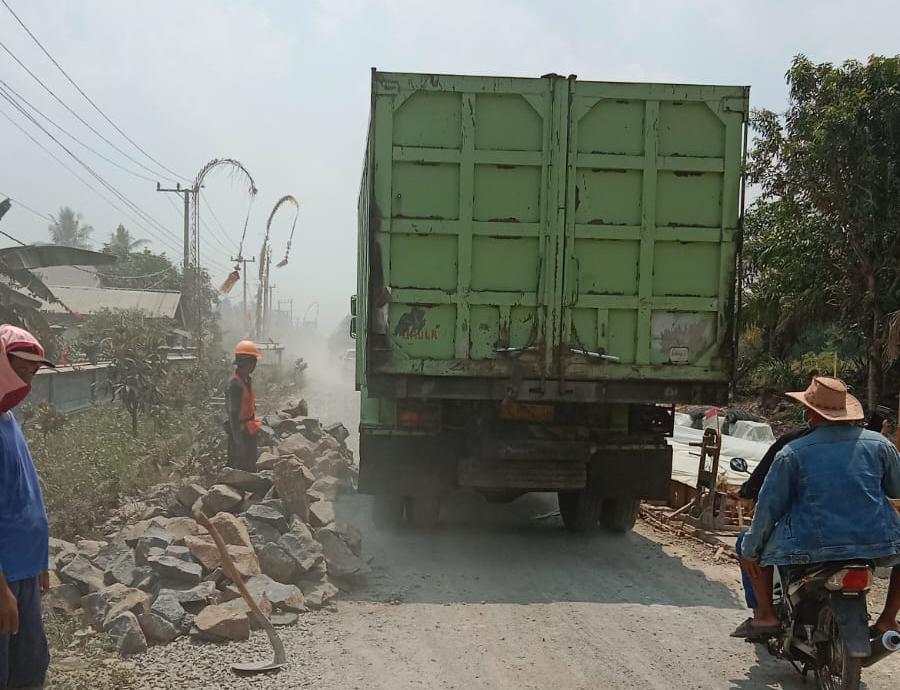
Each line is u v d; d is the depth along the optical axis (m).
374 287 6.80
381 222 6.77
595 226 6.86
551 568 6.94
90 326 23.78
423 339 6.87
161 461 9.93
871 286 17.08
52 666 4.44
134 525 6.70
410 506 7.88
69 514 7.16
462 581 6.49
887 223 16.16
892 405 18.81
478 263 6.86
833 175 16.27
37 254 12.84
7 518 3.46
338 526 6.91
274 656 4.65
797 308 19.75
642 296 6.92
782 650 4.54
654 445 7.62
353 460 11.84
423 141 6.77
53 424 10.55
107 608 5.05
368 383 6.84
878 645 3.88
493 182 6.83
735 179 6.89
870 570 3.99
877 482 4.14
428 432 7.38
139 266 57.00
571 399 6.93
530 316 6.91
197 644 4.90
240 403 8.57
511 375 6.89
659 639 5.28
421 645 5.05
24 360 3.62
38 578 3.64
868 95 15.79
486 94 6.77
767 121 17.44
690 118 6.87
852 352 22.16
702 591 6.38
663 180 6.89
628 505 8.00
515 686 4.47
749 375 22.06
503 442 7.18
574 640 5.23
